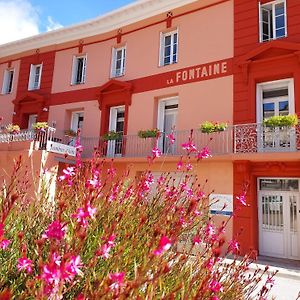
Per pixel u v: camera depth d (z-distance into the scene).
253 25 12.06
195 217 2.85
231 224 11.11
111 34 16.22
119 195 3.30
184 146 3.83
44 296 1.41
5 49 19.62
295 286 7.43
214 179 11.76
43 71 18.12
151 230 2.52
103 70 16.14
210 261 2.21
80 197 2.60
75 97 16.69
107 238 2.04
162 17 14.55
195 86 13.06
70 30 17.17
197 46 13.31
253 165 11.36
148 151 13.61
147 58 14.74
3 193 2.62
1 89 19.55
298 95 10.74
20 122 18.22
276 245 11.02
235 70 12.16
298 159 10.36
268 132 10.94
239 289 2.69
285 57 11.10
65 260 1.45
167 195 3.17
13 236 2.36
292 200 11.04
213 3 13.17
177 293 1.98
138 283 1.47
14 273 2.07
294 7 11.42
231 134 11.72
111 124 15.70
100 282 1.63
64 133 16.03
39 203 3.05
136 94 14.73
